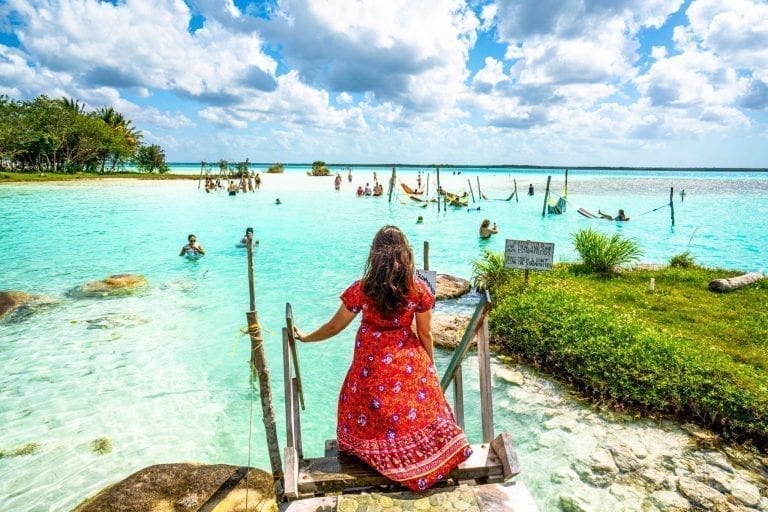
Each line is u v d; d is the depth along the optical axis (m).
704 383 6.20
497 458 2.84
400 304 2.75
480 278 12.77
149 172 82.31
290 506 2.57
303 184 65.19
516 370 7.51
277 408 6.63
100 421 6.19
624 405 6.30
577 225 25.67
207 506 4.07
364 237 21.11
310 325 9.83
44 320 9.77
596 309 8.89
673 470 5.09
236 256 16.77
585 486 4.91
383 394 2.71
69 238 19.53
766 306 9.94
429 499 2.58
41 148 58.66
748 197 45.78
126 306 10.81
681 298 10.56
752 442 5.50
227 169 66.38
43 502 4.75
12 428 5.99
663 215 30.47
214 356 8.20
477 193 50.34
